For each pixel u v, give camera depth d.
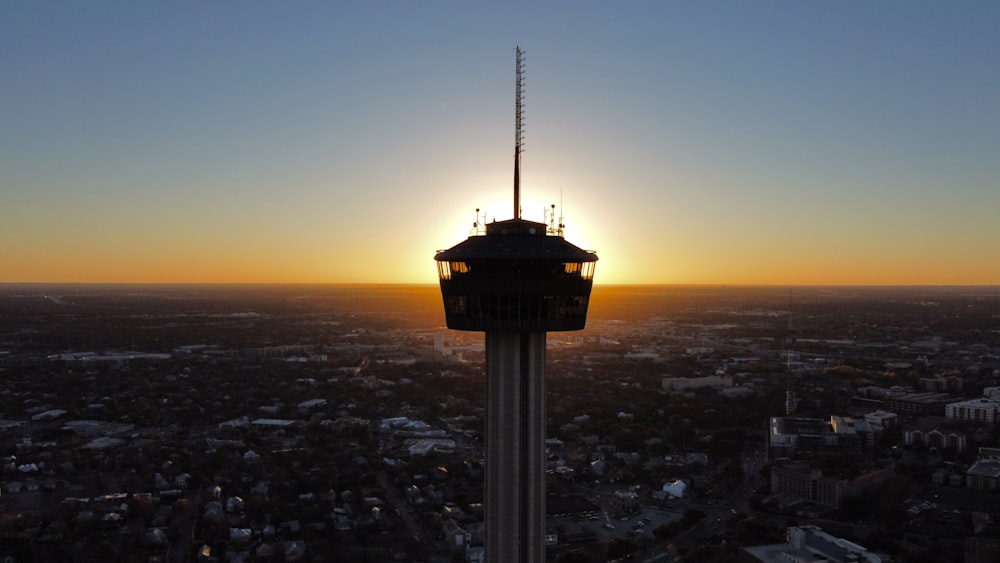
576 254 129.62
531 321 130.00
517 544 131.88
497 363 132.12
